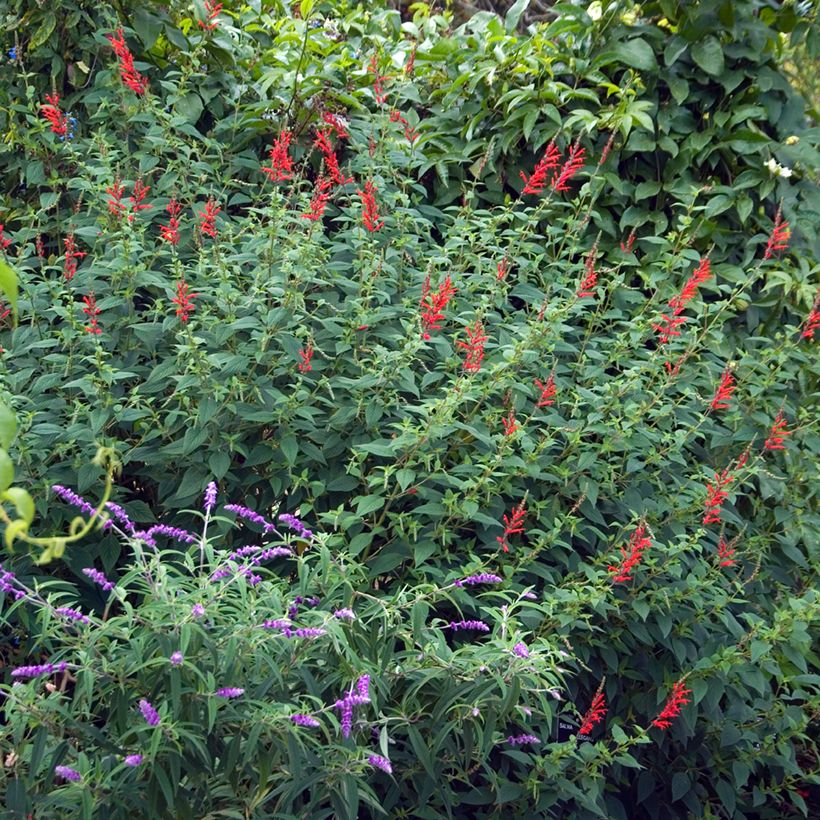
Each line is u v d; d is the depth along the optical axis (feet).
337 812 7.89
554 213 14.47
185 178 13.06
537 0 22.88
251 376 10.96
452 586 9.22
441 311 11.55
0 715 10.52
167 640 7.50
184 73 13.82
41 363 11.38
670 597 11.27
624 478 11.79
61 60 14.07
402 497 10.93
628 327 12.60
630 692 11.71
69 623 8.08
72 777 7.22
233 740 7.62
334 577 9.14
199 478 10.74
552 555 11.03
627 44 14.55
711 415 13.44
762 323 14.44
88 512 10.46
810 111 15.71
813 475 13.20
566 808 10.96
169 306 11.46
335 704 7.71
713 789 12.42
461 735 9.20
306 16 14.66
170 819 7.80
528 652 8.54
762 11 15.11
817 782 11.52
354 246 12.04
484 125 15.08
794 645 11.35
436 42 16.57
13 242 12.65
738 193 14.20
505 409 11.48
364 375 11.01
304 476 10.55
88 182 11.98
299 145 14.79
